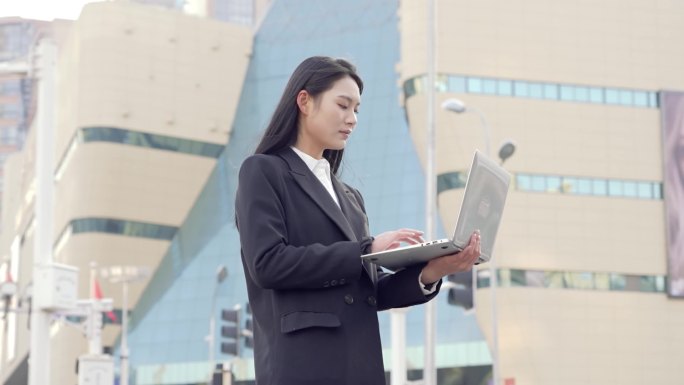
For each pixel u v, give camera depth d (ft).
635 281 230.07
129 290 254.68
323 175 13.64
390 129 238.89
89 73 258.98
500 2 233.55
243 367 241.76
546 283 225.56
